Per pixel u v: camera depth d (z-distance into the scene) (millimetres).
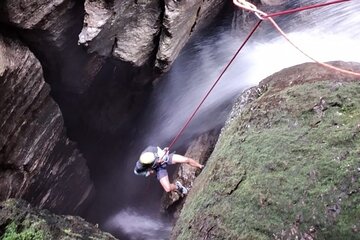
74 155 8891
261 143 4562
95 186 11055
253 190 4113
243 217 4004
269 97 5250
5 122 6363
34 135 7227
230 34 9977
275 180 4031
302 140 4246
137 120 10617
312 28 9500
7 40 6270
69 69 7734
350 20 8930
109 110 9672
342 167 3762
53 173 8242
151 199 10211
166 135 9977
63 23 6723
